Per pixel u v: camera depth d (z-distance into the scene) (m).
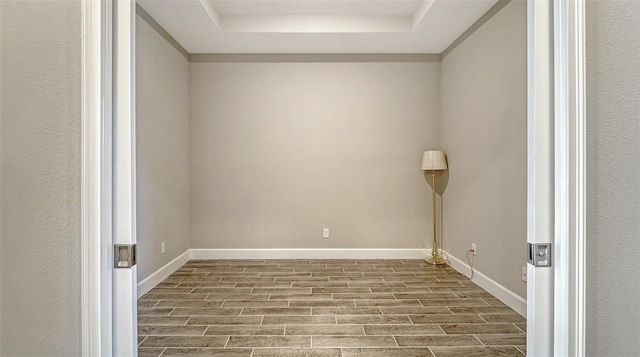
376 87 4.57
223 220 4.55
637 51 1.02
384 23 3.90
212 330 2.49
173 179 3.99
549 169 1.04
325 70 4.56
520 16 2.79
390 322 2.62
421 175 4.59
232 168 4.55
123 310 1.01
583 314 1.00
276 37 4.03
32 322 0.93
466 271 3.78
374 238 4.58
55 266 0.94
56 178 0.93
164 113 3.74
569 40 1.00
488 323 2.61
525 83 2.72
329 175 4.57
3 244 0.92
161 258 3.67
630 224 1.01
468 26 3.69
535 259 1.04
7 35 0.91
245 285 3.50
